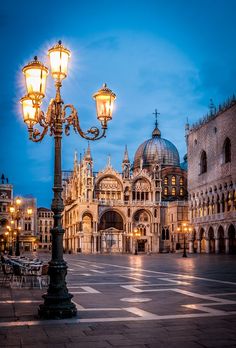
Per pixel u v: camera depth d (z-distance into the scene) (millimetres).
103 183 131375
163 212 133125
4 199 144375
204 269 39188
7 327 12781
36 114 15258
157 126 160875
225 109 95375
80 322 13484
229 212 92000
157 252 129250
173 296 19578
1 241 140875
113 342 11008
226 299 18547
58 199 15109
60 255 14852
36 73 14414
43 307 14367
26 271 25891
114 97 15914
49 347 10523
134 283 25766
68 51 15016
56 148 15422
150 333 11969
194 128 112500
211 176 101562
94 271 37094
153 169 136500
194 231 111375
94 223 125750
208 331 12195
